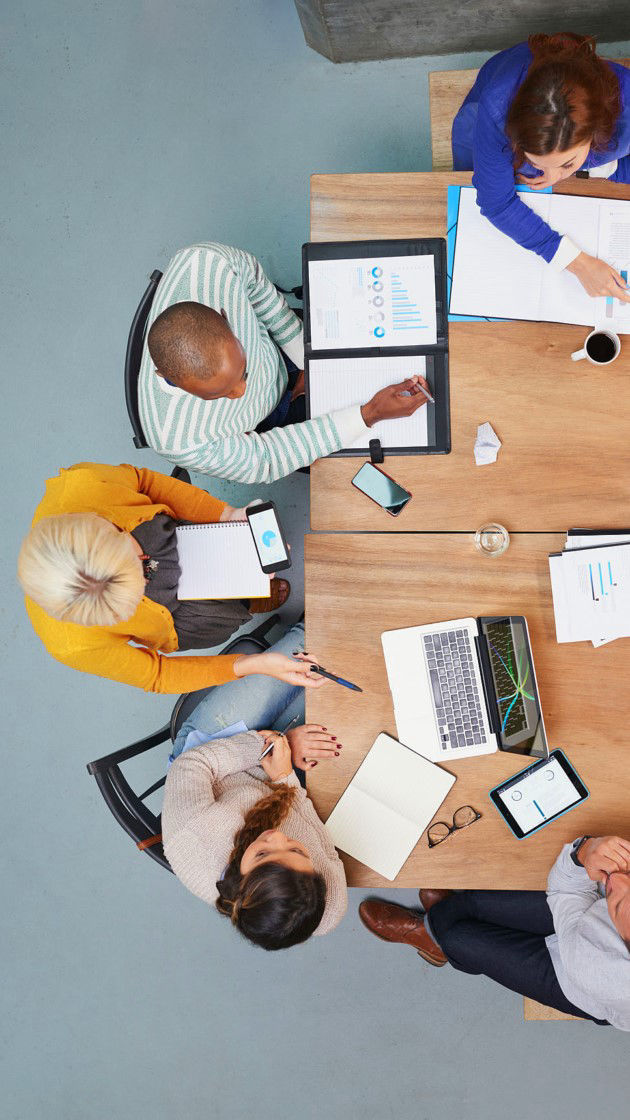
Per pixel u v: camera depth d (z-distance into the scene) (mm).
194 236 2582
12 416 2615
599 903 1674
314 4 2209
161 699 2529
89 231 2617
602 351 1664
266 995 2459
